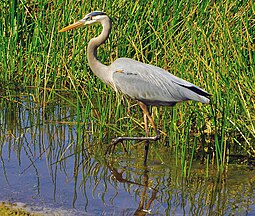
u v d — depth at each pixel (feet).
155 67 39.68
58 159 39.01
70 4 51.21
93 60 40.93
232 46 43.04
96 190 34.58
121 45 49.11
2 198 32.89
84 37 50.85
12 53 52.39
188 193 34.55
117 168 37.78
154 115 43.78
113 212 31.81
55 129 44.19
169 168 37.91
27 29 54.24
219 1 49.08
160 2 49.29
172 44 44.42
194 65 42.65
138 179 36.27
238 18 46.80
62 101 49.16
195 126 42.73
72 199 33.24
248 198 33.96
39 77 50.49
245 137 40.04
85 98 49.16
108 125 43.37
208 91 40.78
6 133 43.32
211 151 40.22
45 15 53.52
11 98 49.44
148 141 38.32
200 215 31.81
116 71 39.96
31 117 46.32
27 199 32.91
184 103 41.68
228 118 39.96
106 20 40.81
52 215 30.94
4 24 53.11
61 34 51.21
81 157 39.40
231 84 40.73
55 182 35.50
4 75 52.29
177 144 38.50
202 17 47.55
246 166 38.22
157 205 32.94
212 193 34.58
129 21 49.44
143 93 38.96
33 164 38.09
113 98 46.50
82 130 43.57
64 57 50.93
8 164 37.99
